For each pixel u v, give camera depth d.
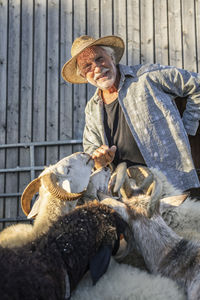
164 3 7.72
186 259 2.17
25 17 8.16
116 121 3.51
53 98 7.83
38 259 1.90
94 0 7.91
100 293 2.02
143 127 3.34
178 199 2.64
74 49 3.47
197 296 2.00
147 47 7.67
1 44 8.16
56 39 7.99
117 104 3.50
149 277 2.12
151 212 2.31
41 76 7.95
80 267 2.00
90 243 2.04
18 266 1.81
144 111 3.34
